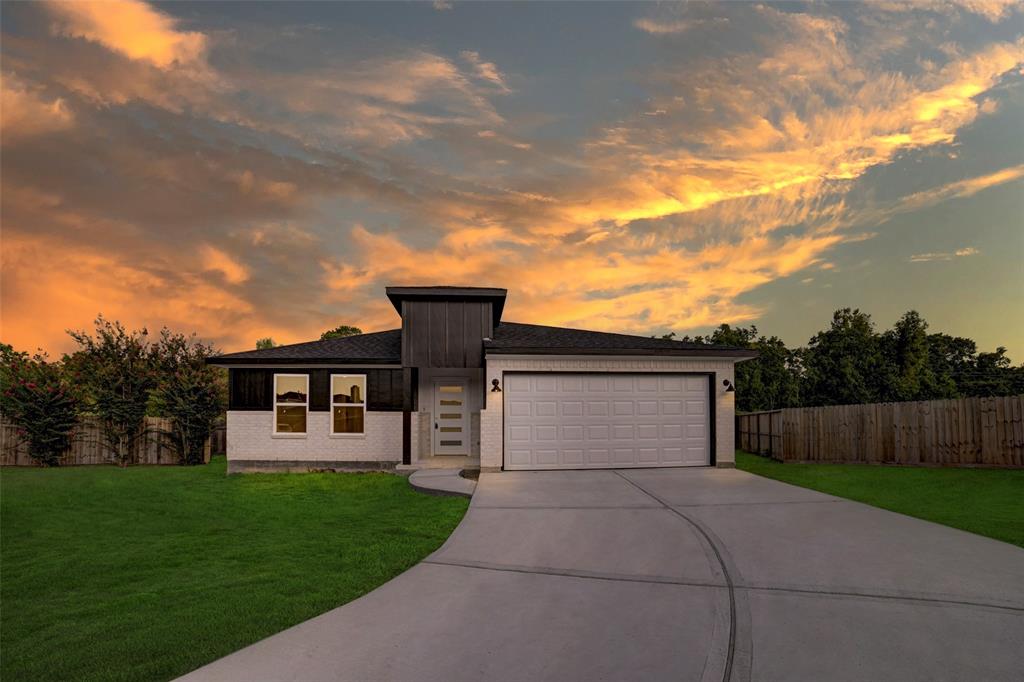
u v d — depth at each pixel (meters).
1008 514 9.71
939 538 7.71
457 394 17.61
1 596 6.42
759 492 11.09
